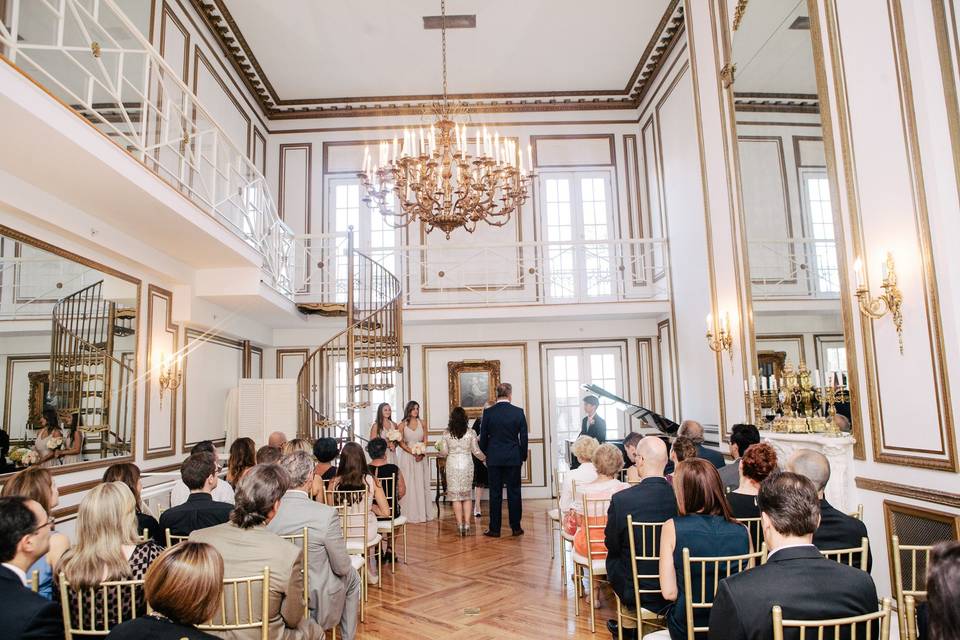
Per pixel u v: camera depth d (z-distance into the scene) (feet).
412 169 18.42
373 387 26.84
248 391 28.50
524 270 35.81
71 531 16.61
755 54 20.54
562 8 29.12
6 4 17.52
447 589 17.04
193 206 18.44
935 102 13.08
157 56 16.69
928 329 13.15
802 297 17.80
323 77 34.30
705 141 25.11
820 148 16.80
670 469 18.89
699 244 27.07
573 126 37.24
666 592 9.08
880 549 14.53
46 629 6.87
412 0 28.22
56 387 16.31
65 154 13.43
